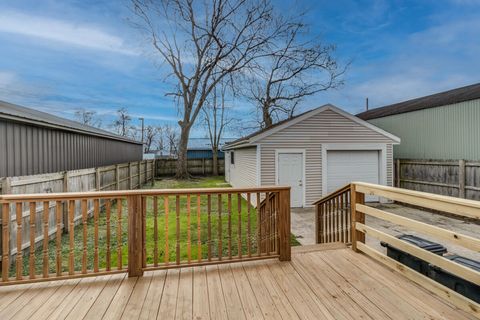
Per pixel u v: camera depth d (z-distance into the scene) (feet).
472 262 8.04
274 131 26.27
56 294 7.98
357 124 27.73
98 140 31.37
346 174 27.81
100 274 8.84
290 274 9.25
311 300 7.64
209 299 7.73
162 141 96.78
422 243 9.36
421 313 6.95
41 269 12.45
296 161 26.81
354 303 7.46
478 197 23.08
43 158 19.72
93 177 22.34
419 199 8.23
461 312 6.97
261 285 8.51
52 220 16.12
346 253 11.05
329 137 27.27
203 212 24.13
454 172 25.09
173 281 8.79
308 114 26.76
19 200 8.39
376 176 28.30
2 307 7.30
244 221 21.30
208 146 88.28
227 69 48.93
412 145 33.83
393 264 9.37
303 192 26.91
